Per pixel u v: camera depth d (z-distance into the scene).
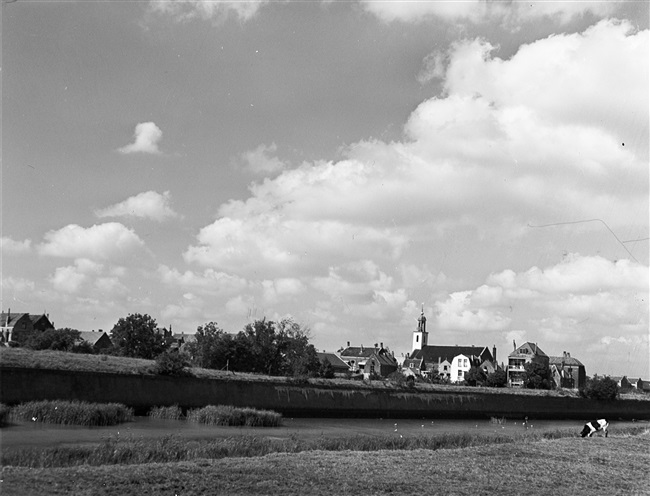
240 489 20.77
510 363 180.88
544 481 25.97
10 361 68.38
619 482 27.08
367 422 80.44
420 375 184.25
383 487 22.38
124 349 118.25
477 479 25.33
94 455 27.67
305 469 25.06
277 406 85.31
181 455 29.52
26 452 28.17
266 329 119.75
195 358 116.06
